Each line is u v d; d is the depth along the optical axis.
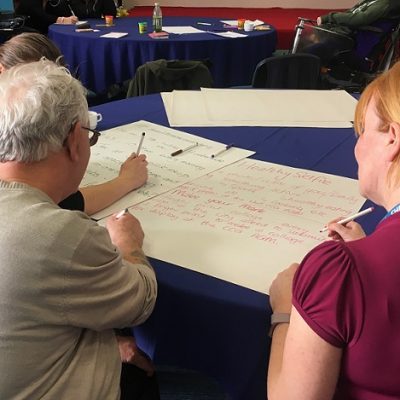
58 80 0.84
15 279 0.74
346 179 1.31
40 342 0.77
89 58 3.49
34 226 0.74
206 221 1.09
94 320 0.80
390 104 0.68
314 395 0.66
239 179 1.30
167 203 1.17
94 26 3.88
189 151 1.48
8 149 0.80
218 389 1.56
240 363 0.92
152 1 6.33
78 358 0.82
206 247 1.00
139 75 2.58
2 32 3.93
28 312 0.75
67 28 3.76
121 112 1.80
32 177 0.83
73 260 0.75
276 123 1.71
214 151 1.48
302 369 0.65
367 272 0.62
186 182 1.28
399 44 4.06
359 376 0.65
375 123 0.70
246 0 6.24
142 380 1.09
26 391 0.78
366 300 0.61
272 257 0.97
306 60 2.52
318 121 1.74
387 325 0.61
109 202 1.17
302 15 5.86
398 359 0.63
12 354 0.76
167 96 1.97
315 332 0.63
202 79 2.60
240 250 0.99
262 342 0.89
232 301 0.87
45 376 0.79
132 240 0.97
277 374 0.74
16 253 0.74
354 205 1.17
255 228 1.07
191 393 1.54
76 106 0.85
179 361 0.99
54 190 0.86
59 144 0.82
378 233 0.66
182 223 1.09
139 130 1.64
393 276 0.61
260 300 0.87
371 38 4.02
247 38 3.52
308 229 1.06
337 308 0.61
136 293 0.84
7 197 0.77
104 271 0.79
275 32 3.85
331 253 0.63
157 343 0.99
